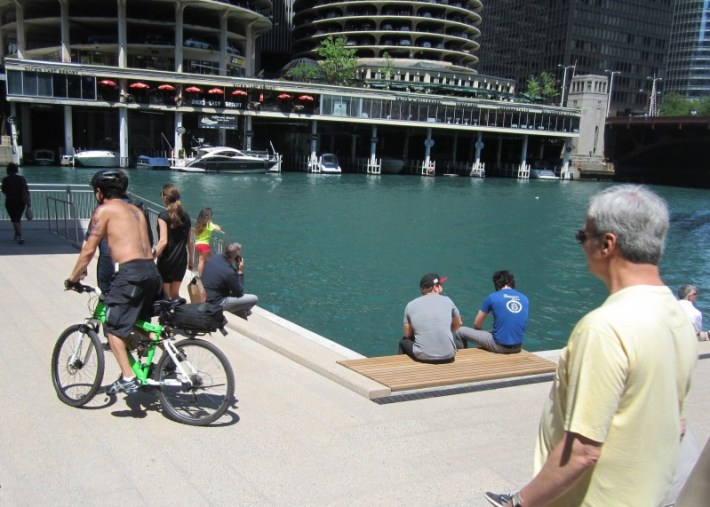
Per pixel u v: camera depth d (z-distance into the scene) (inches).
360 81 3634.4
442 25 4190.5
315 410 232.5
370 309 656.4
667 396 85.4
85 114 2952.8
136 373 216.5
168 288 339.3
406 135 3454.7
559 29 5447.8
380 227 1306.6
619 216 90.9
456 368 285.3
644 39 5689.0
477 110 3253.0
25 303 358.9
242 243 1025.5
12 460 184.5
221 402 212.5
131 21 2758.4
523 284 862.5
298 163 3152.1
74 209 571.8
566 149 3656.5
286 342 304.7
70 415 217.8
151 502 165.5
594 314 88.4
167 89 2471.7
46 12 2869.1
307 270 838.5
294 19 4658.0
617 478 86.0
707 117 3213.6
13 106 2353.6
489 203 1993.1
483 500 173.6
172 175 2297.0
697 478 87.9
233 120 2797.7
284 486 176.7
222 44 3019.2
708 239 1445.6
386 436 213.0
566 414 87.5
